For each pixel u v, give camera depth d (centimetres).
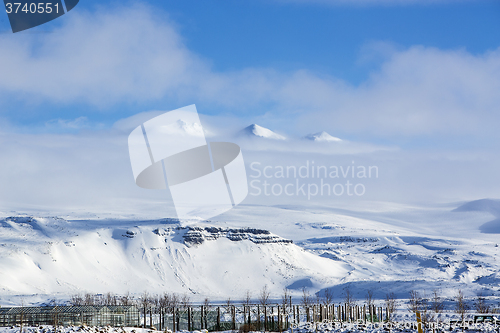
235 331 9019
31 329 6638
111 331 6719
